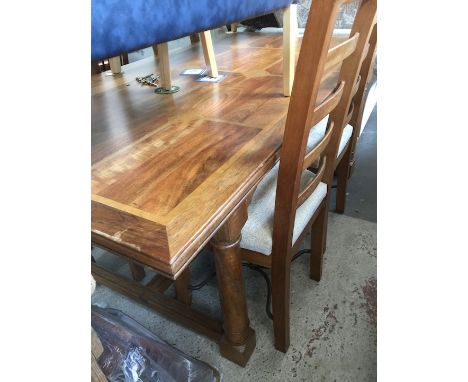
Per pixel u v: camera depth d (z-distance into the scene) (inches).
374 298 48.4
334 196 70.1
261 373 40.6
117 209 23.8
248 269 54.6
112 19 25.0
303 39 22.1
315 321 45.9
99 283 51.0
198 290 52.6
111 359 27.8
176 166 28.4
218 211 23.1
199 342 44.7
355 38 28.8
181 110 40.4
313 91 23.9
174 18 30.2
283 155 27.7
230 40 78.2
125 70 61.7
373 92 89.1
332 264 54.4
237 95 43.4
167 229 21.6
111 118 40.0
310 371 40.4
